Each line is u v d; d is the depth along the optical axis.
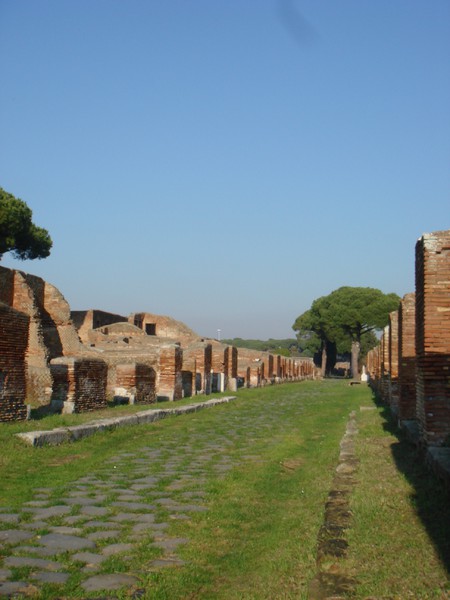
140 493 10.24
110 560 6.85
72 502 9.42
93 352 32.50
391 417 19.39
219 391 36.19
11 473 11.29
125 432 16.91
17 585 5.99
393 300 75.12
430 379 10.91
